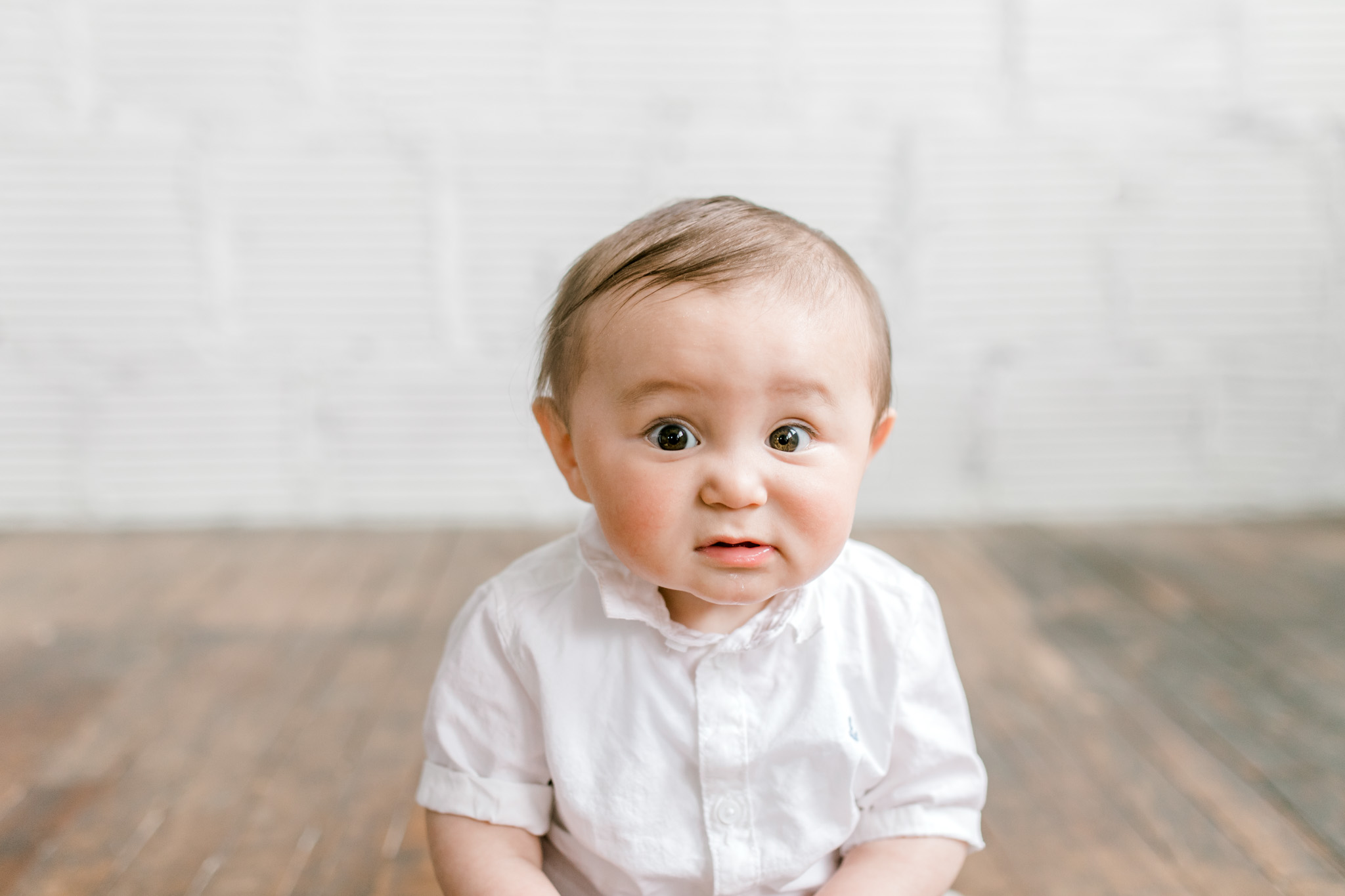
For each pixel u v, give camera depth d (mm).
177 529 2377
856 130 2367
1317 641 1784
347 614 1900
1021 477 2512
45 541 2287
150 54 2258
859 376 690
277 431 2410
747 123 2357
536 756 787
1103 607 1942
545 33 2305
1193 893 1165
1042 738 1481
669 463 659
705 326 646
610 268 700
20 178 2273
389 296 2379
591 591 772
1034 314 2447
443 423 2432
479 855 770
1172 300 2449
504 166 2346
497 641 783
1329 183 2406
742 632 737
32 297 2314
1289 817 1298
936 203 2398
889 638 788
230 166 2303
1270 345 2469
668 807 749
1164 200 2408
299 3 2260
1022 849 1243
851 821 773
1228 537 2326
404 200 2344
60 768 1391
